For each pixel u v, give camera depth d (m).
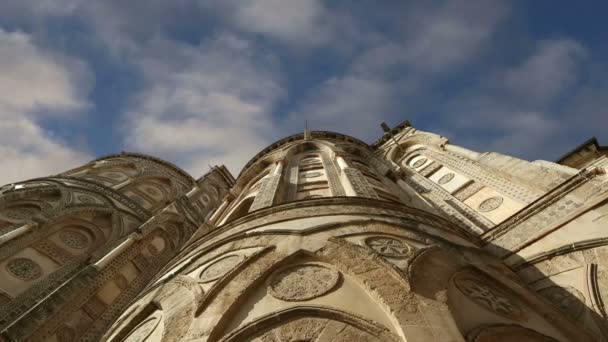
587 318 9.56
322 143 25.84
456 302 7.78
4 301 15.48
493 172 17.69
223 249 10.59
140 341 8.41
